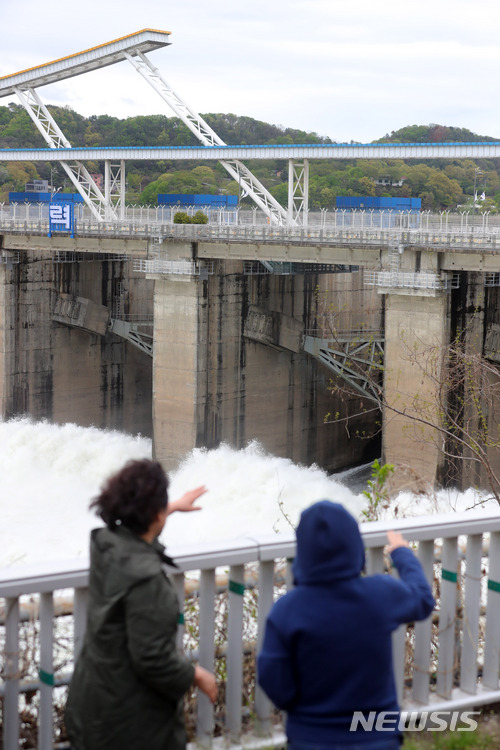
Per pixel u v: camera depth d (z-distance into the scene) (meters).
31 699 7.05
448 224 56.12
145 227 66.62
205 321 65.81
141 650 5.50
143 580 5.55
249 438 70.25
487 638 8.05
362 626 5.56
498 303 58.56
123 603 5.59
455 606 7.80
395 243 54.59
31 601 6.81
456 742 7.50
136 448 74.06
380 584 5.74
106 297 81.19
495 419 53.97
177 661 5.61
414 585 5.94
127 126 172.75
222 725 7.44
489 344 56.88
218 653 7.36
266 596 7.07
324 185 142.12
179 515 60.47
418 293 53.91
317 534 5.57
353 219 62.00
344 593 5.57
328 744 5.58
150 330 81.81
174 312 66.19
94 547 5.77
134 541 5.73
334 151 62.12
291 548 7.05
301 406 73.81
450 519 7.50
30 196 87.50
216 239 62.47
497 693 7.97
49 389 79.56
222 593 7.53
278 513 59.66
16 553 58.00
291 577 7.24
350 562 5.59
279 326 69.19
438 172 141.62
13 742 6.61
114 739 5.72
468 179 147.88
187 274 64.12
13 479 71.06
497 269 51.50
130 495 5.74
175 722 5.90
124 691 5.66
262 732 7.30
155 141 172.75
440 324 53.91
